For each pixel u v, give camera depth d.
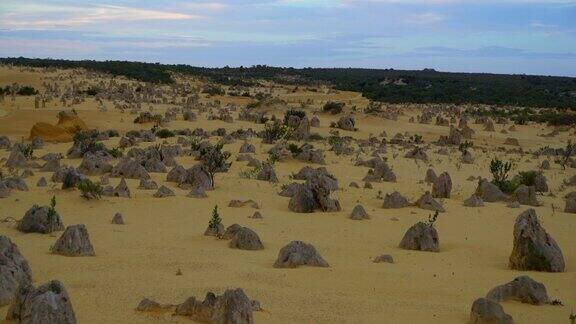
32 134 63.59
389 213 34.00
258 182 41.69
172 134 67.69
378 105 120.31
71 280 18.11
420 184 44.72
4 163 45.19
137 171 40.56
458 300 18.28
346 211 34.06
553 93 180.00
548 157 68.31
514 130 98.38
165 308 15.31
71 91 108.50
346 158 56.78
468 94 167.38
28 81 122.56
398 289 19.25
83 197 32.91
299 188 34.19
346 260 23.19
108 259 21.23
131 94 110.00
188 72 185.00
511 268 23.30
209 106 103.44
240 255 23.03
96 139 61.19
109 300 16.12
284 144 61.34
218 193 37.22
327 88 169.75
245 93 134.25
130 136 62.62
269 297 17.28
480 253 25.92
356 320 15.72
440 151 66.38
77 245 21.59
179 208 32.19
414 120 103.81
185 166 47.22
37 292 13.43
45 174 41.22
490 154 68.56
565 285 20.89
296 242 21.89
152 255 22.30
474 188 44.44
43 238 24.23
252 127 80.75
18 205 30.72
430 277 21.12
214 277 19.41
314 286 18.98
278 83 183.88
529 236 23.22
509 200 39.41
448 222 32.31
